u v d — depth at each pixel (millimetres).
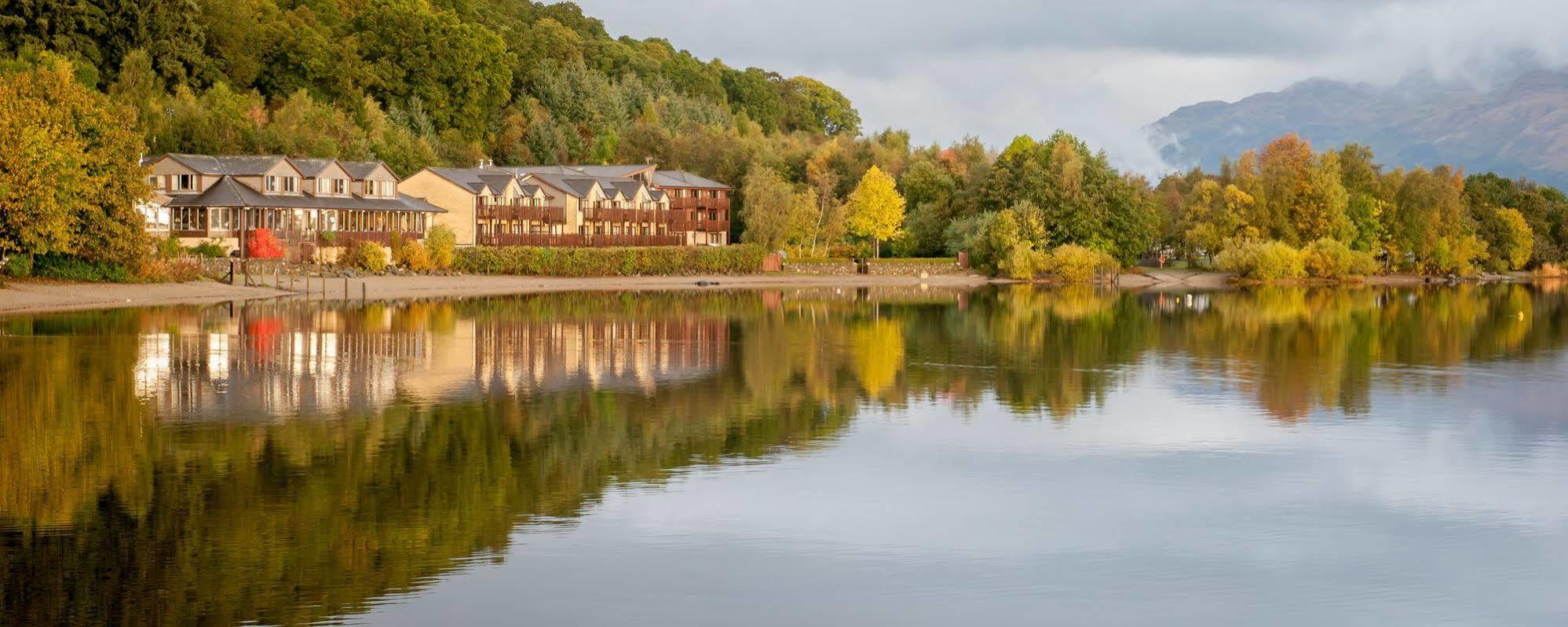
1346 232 172250
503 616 25812
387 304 100812
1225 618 26219
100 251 96938
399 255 133625
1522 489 36156
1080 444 42031
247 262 115125
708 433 43688
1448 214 185500
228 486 35125
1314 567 29203
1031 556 29797
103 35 151750
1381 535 31609
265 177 131000
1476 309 111500
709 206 181875
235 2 176875
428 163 167250
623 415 47125
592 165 187375
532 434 43000
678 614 26031
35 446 39688
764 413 47875
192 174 129375
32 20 145750
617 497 34656
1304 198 173000
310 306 95688
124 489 34656
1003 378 58406
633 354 66438
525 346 68562
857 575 28328
